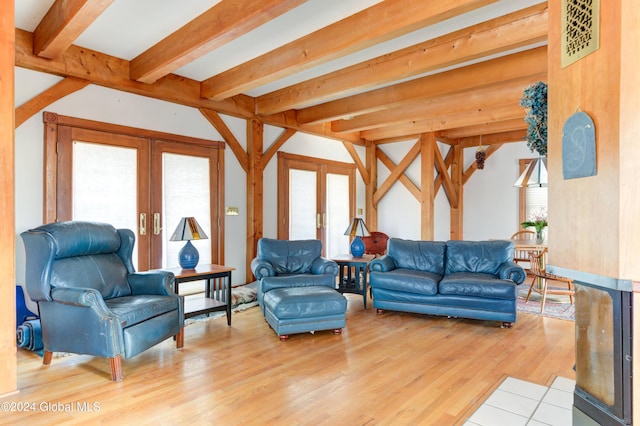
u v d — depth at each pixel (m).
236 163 5.61
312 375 2.84
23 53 3.51
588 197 1.54
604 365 1.53
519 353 3.31
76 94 4.02
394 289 4.47
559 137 1.72
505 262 4.60
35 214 3.76
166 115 4.79
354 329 4.00
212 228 5.27
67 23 2.88
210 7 3.05
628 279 1.38
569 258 1.67
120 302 3.05
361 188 7.82
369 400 2.47
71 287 2.95
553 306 4.89
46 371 2.90
